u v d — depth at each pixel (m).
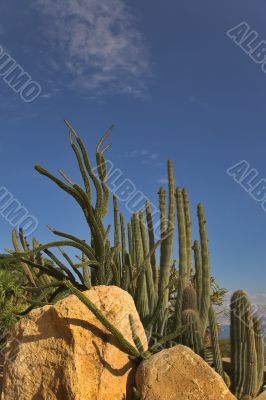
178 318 10.63
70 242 11.28
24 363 8.69
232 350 9.52
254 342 9.42
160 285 11.35
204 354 9.64
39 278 13.62
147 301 11.20
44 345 8.66
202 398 7.79
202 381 7.95
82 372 8.14
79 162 11.45
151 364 8.33
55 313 8.71
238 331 9.45
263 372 9.98
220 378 8.04
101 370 8.18
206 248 11.62
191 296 10.34
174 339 10.30
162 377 8.09
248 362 9.27
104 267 11.16
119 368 8.41
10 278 18.61
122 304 8.97
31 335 8.91
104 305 8.86
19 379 8.60
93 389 8.06
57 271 11.55
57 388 8.18
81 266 11.01
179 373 8.09
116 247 11.60
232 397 7.85
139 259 12.05
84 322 8.52
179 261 11.56
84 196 11.04
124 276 11.16
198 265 11.58
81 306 8.68
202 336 10.19
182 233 11.76
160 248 11.71
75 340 8.33
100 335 8.48
